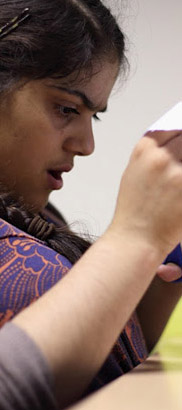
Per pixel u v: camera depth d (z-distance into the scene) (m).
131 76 1.85
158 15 1.85
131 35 1.83
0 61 0.66
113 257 0.46
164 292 0.84
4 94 0.66
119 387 0.43
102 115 1.88
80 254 0.66
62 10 0.69
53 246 0.64
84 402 0.40
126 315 0.45
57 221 0.89
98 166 1.89
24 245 0.57
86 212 1.88
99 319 0.44
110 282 0.45
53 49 0.66
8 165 0.67
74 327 0.43
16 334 0.42
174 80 1.87
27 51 0.66
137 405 0.38
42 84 0.66
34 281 0.54
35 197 0.70
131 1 1.80
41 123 0.67
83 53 0.68
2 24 0.68
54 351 0.42
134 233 0.47
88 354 0.43
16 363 0.41
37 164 0.68
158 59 1.86
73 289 0.45
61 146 0.69
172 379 0.45
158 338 0.83
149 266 0.47
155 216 0.47
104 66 0.71
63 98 0.67
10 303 0.53
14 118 0.66
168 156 0.48
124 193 0.49
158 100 1.87
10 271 0.55
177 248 0.81
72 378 0.43
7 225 0.59
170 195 0.47
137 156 0.49
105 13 0.75
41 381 0.41
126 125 1.88
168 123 0.49
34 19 0.68
